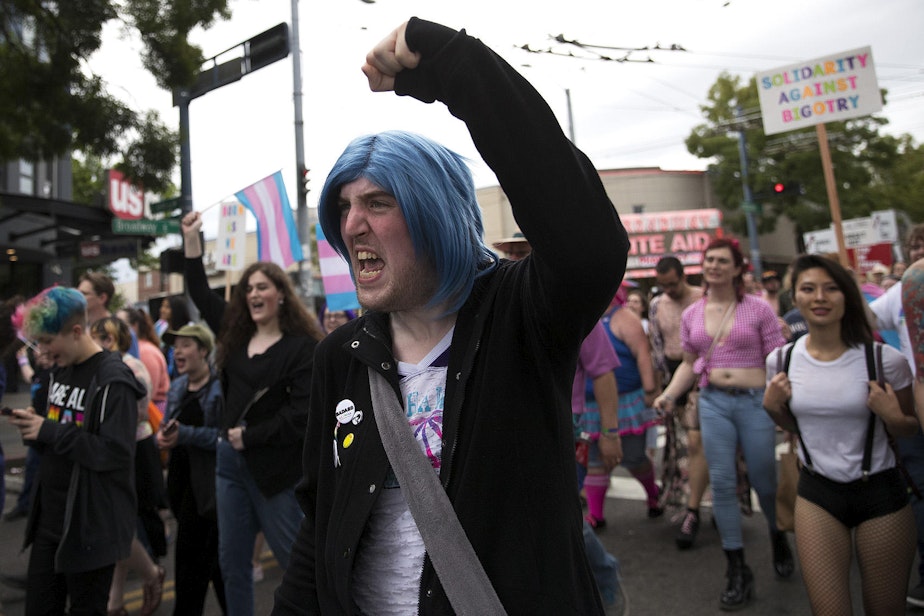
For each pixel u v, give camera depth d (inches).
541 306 45.3
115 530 116.5
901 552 98.4
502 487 45.6
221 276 936.9
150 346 218.5
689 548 179.9
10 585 179.2
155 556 160.9
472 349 48.2
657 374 213.2
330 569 50.3
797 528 104.3
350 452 51.0
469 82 40.4
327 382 56.3
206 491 130.3
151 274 1823.3
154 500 155.7
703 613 140.1
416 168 47.0
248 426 118.5
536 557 44.8
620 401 193.5
